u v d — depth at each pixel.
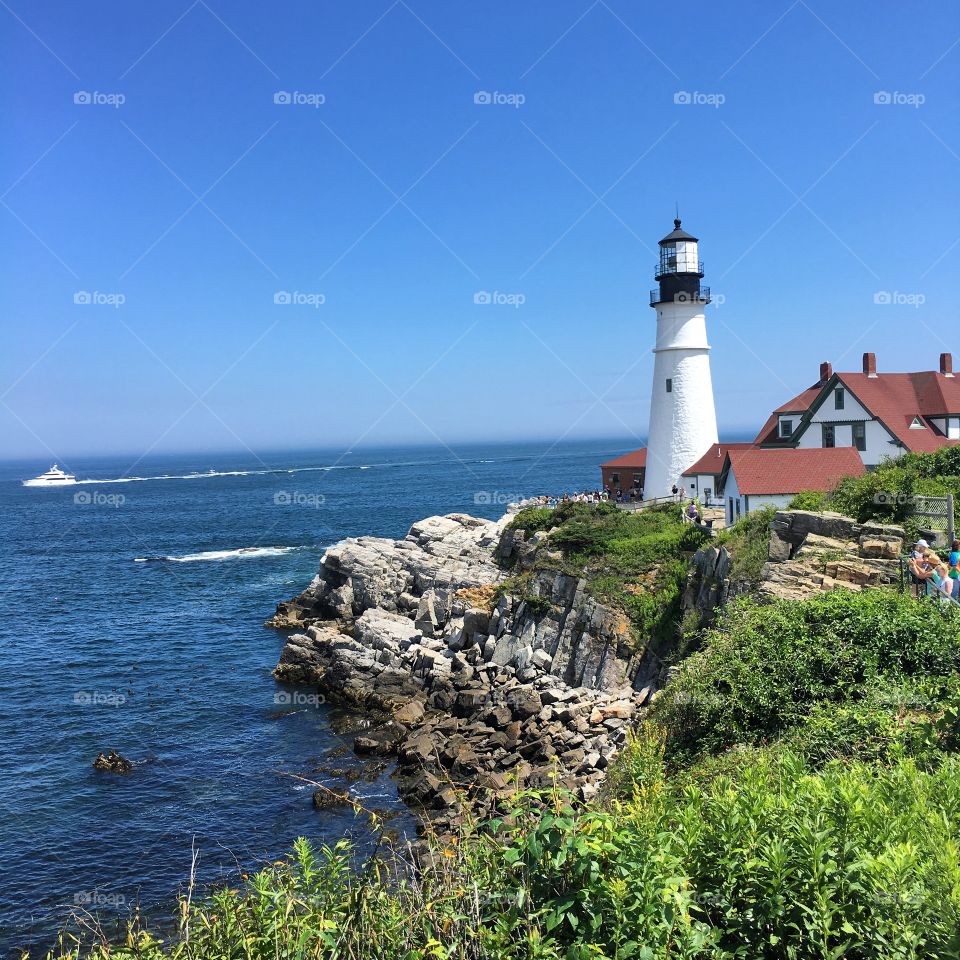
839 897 8.94
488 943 8.62
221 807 30.70
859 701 18.25
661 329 61.19
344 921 9.66
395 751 35.50
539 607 41.50
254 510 165.50
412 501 168.50
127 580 85.50
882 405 51.94
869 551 26.69
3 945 22.80
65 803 31.66
